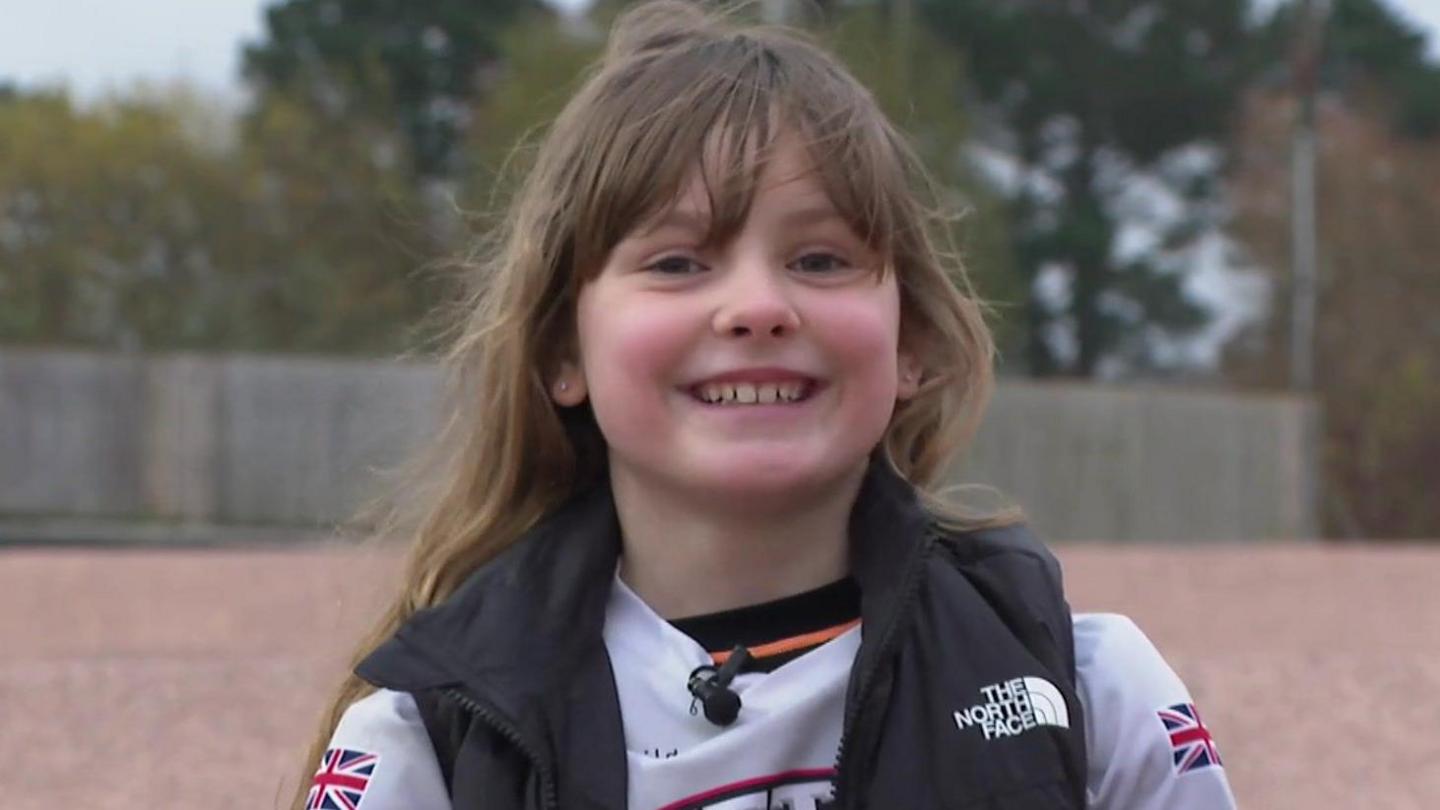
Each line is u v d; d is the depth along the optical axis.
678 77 1.91
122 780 4.12
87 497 18.02
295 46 35.41
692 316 1.82
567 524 1.96
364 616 3.54
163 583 8.10
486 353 2.06
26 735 4.56
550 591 1.89
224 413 18.28
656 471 1.86
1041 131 37.97
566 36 25.59
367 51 30.09
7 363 17.89
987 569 1.92
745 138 1.83
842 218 1.84
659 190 1.83
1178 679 1.96
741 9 2.25
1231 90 37.53
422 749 1.89
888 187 1.91
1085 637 1.96
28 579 8.30
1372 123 38.31
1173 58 37.25
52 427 17.98
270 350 23.42
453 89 35.06
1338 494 26.61
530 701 1.81
